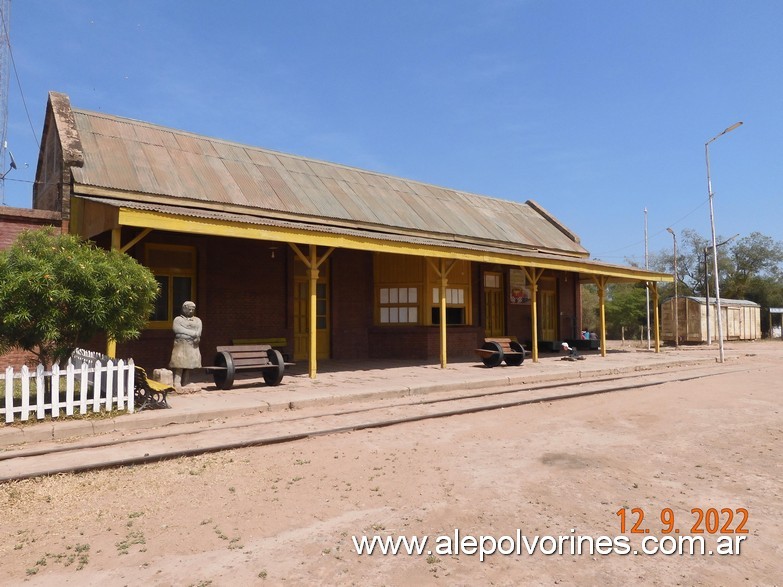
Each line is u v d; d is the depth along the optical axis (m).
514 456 6.57
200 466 5.99
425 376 12.73
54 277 7.32
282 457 6.38
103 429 7.21
